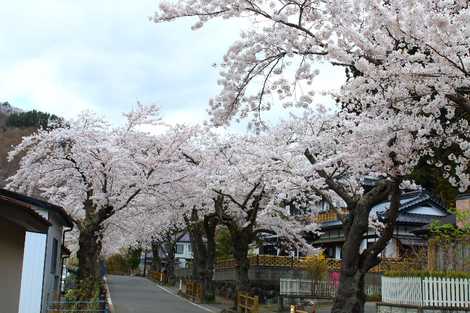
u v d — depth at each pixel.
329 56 8.22
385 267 23.34
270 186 18.00
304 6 9.05
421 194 28.38
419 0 7.52
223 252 37.81
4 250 10.74
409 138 9.38
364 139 9.98
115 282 42.75
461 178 9.03
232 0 9.00
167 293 31.92
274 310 21.95
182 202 23.05
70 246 33.94
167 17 9.41
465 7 7.61
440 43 7.06
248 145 20.02
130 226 25.12
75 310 13.95
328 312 19.56
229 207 22.39
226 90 10.05
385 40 7.65
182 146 22.31
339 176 15.21
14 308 10.70
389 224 10.35
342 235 31.38
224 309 20.86
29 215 9.40
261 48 9.38
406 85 7.83
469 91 7.59
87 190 18.70
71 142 18.69
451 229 17.70
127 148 19.78
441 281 14.24
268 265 26.59
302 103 10.30
